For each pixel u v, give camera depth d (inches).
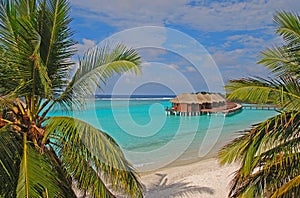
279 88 223.5
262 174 231.5
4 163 201.8
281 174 223.0
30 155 204.7
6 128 216.8
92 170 227.0
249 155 214.7
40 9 221.6
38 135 226.2
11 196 206.2
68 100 233.3
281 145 219.5
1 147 198.5
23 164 197.9
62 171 229.1
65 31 232.1
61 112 238.1
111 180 223.6
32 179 191.9
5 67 212.5
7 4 221.9
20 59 205.2
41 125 233.9
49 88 194.4
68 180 229.1
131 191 227.9
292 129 214.8
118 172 217.8
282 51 225.9
